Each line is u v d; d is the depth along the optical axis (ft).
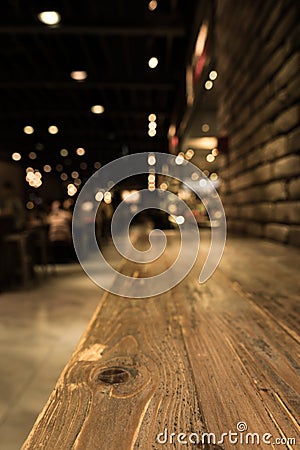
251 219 10.62
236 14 12.23
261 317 2.41
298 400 1.39
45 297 14.11
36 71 23.50
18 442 5.32
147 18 16.76
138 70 23.56
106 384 1.53
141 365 1.72
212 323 2.31
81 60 22.58
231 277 3.69
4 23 16.57
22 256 16.05
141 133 41.96
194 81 19.10
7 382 7.14
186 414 1.29
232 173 13.57
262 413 1.30
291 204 7.38
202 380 1.56
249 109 10.93
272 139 8.87
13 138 44.04
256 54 10.00
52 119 36.37
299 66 7.11
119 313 2.55
